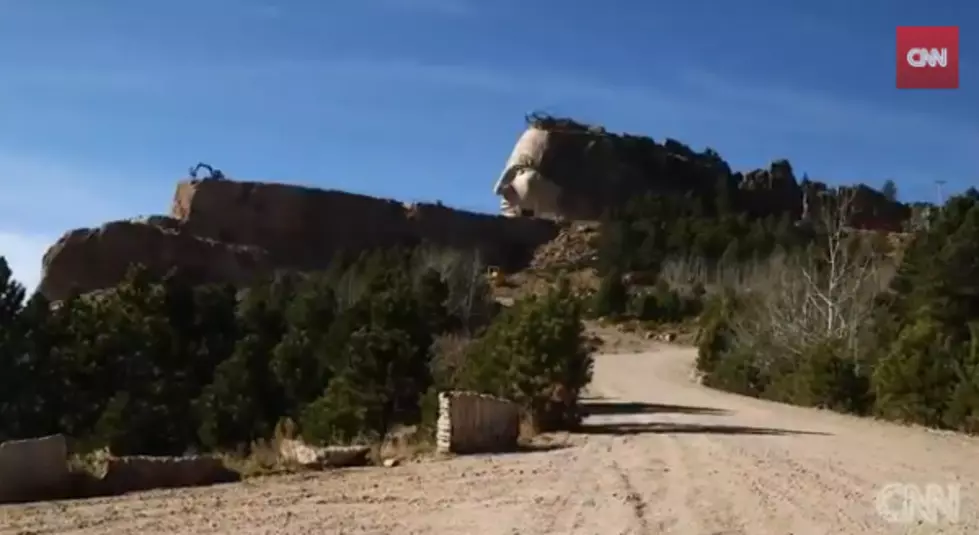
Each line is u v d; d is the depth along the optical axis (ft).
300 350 133.08
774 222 362.94
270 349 145.38
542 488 46.11
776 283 196.44
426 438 73.41
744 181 483.51
